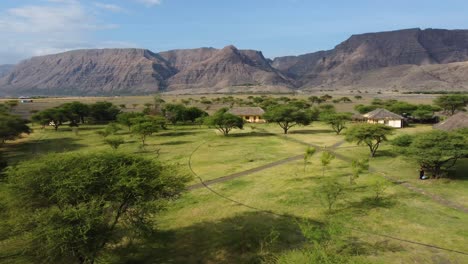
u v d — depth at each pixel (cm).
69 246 1497
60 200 1625
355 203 2588
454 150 3036
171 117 9125
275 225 2247
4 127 5794
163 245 2028
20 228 1577
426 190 2870
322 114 8825
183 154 4903
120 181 1673
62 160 1831
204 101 17150
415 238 1978
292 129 7869
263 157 4544
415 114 8356
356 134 4306
